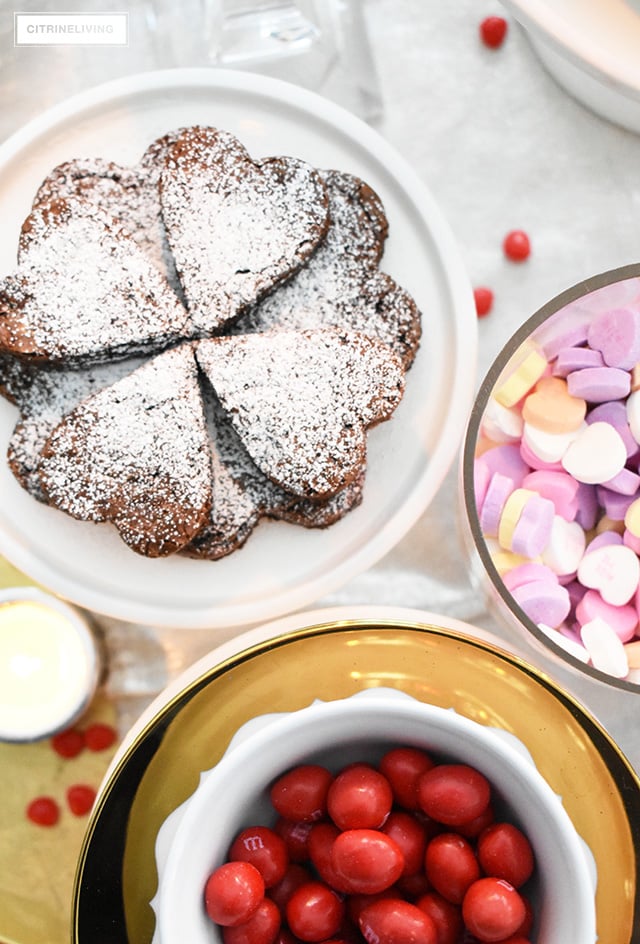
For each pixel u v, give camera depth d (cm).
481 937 35
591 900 33
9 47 46
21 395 42
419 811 37
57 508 41
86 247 41
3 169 43
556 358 43
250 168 42
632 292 41
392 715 35
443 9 46
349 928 37
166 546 41
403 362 42
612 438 42
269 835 37
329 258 42
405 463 43
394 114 46
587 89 44
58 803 46
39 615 45
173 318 41
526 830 36
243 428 40
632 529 42
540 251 46
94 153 43
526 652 45
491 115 46
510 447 43
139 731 39
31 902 45
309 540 43
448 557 46
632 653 42
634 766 45
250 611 42
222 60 46
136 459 41
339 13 46
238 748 34
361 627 38
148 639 46
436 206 43
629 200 46
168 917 33
